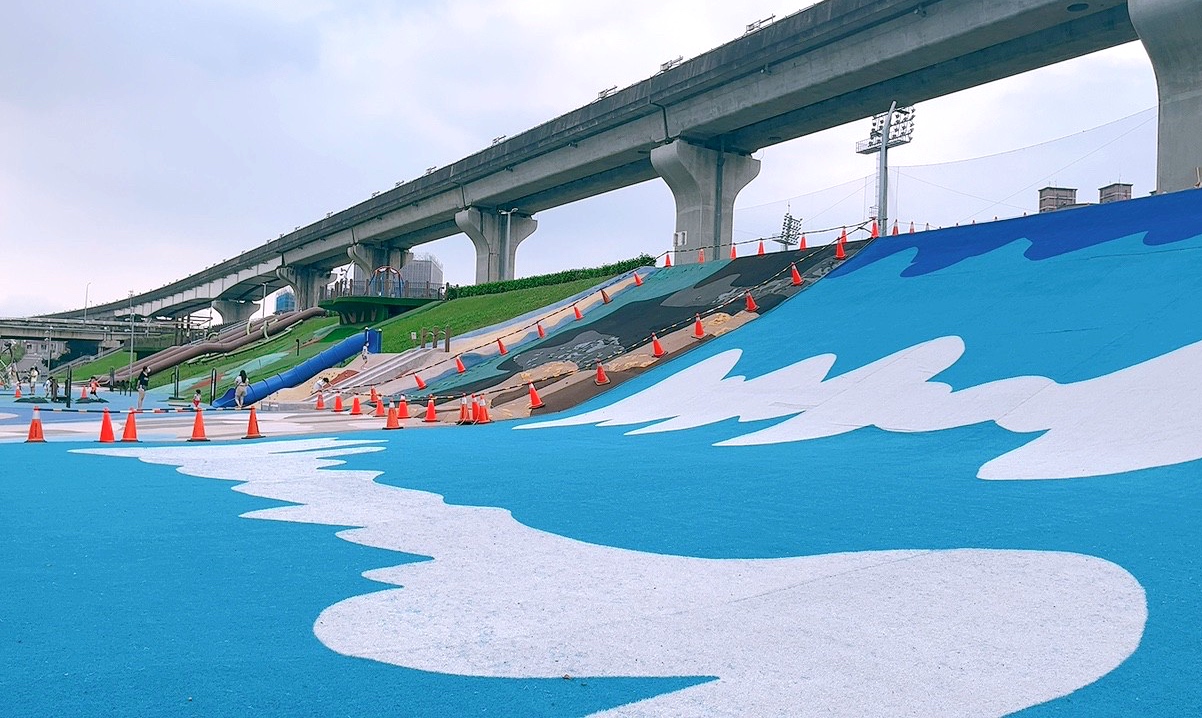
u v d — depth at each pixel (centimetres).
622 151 5288
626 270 4656
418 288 7000
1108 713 376
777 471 1112
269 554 705
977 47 3538
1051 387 1379
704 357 2345
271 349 6931
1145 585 560
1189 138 2862
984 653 449
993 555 649
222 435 2003
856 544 702
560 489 1029
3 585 604
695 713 380
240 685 416
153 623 516
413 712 384
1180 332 1402
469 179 6706
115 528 816
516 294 5400
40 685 414
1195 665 429
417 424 2342
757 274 3222
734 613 528
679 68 4612
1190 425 1085
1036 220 2395
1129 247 1906
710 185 5006
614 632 495
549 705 391
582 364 2775
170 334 10969
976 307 1927
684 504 908
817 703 389
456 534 783
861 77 3900
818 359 1962
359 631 501
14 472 1257
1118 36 3291
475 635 493
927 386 1576
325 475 1205
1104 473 969
